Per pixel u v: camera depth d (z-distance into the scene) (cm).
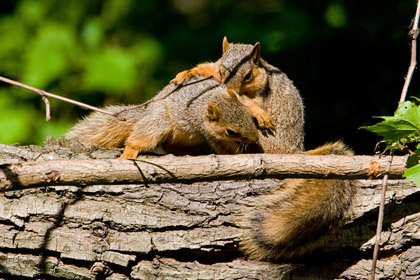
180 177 643
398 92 1467
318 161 650
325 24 1495
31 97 1485
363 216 723
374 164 652
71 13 1562
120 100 1521
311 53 1501
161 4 1650
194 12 1662
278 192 752
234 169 645
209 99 948
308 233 723
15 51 1508
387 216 724
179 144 979
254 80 984
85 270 739
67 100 602
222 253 735
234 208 740
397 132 629
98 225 741
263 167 643
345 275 718
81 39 1544
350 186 741
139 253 731
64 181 619
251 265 728
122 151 889
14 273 746
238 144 932
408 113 627
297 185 756
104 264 734
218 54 1570
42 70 1484
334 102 1490
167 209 743
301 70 1501
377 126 630
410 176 612
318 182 753
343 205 729
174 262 735
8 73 1499
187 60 1564
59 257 743
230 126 909
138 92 1522
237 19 1573
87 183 626
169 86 955
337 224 725
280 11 1534
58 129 1472
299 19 1505
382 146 1376
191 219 735
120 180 632
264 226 723
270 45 1498
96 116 979
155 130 905
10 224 754
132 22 1602
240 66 982
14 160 799
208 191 748
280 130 960
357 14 1479
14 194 757
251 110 951
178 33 1598
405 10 1455
